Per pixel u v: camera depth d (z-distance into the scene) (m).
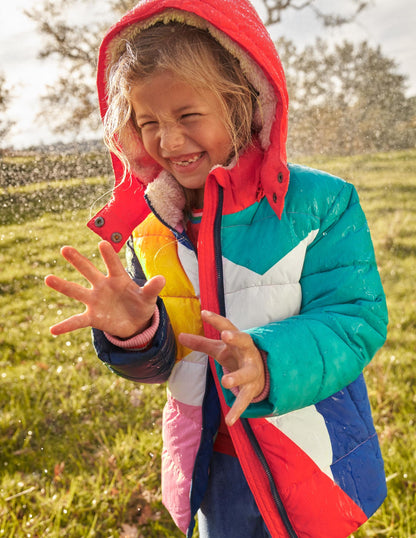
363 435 1.30
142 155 1.48
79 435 2.80
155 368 1.26
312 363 1.06
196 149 1.21
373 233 5.91
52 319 4.25
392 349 3.39
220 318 0.97
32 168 5.09
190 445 1.39
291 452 1.22
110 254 1.12
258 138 1.32
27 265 4.86
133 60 1.15
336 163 9.29
